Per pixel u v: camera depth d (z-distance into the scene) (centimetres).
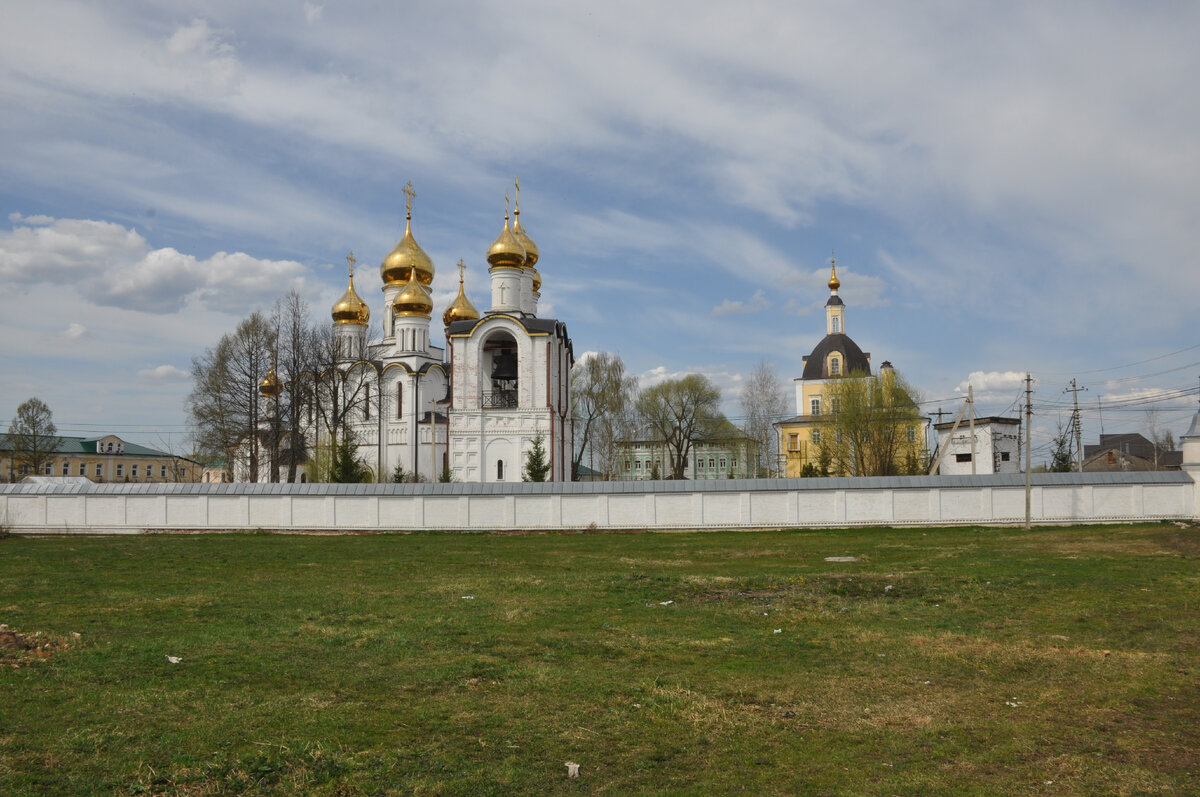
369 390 7181
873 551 2809
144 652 1254
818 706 1034
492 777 813
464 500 3822
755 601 1766
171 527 3884
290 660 1230
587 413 8062
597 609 1678
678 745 905
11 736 893
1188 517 3597
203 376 6444
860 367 9325
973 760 862
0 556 2764
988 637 1401
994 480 3681
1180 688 1098
